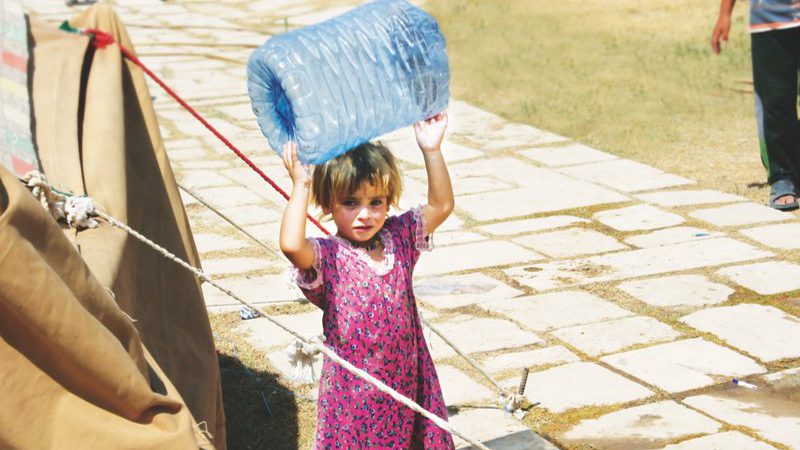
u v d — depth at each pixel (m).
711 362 5.48
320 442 3.46
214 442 4.17
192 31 15.99
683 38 13.28
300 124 3.14
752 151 9.44
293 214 3.26
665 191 8.48
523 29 14.17
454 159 9.54
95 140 4.38
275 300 6.45
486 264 7.02
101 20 5.16
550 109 10.99
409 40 3.32
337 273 3.36
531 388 5.25
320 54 3.16
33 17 4.84
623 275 6.74
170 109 11.53
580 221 7.85
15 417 2.78
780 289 6.44
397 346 3.41
